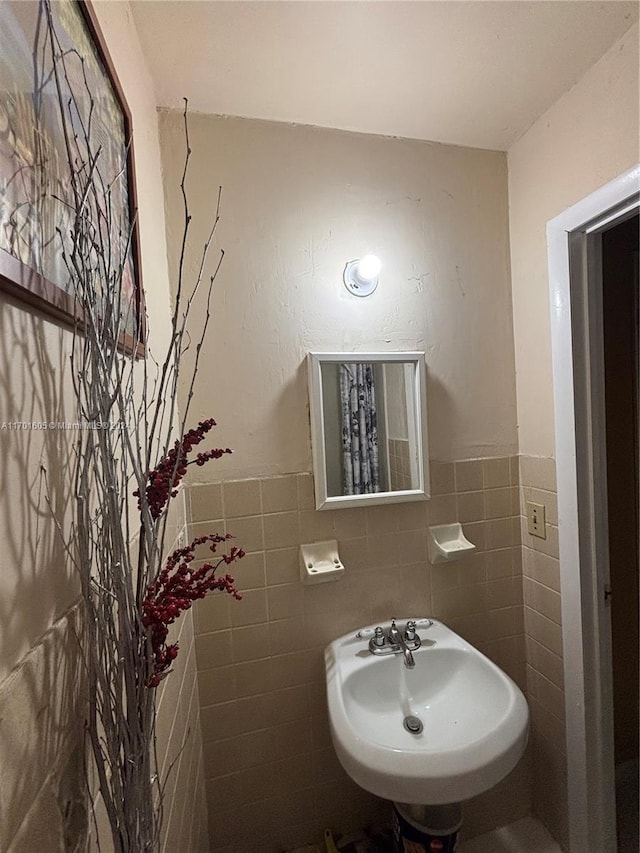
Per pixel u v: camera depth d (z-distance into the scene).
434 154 1.29
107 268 0.46
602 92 1.02
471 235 1.33
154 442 0.89
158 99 1.07
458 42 0.95
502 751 0.84
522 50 0.98
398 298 1.26
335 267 1.21
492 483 1.35
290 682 1.19
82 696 0.46
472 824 1.32
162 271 1.04
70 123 0.49
